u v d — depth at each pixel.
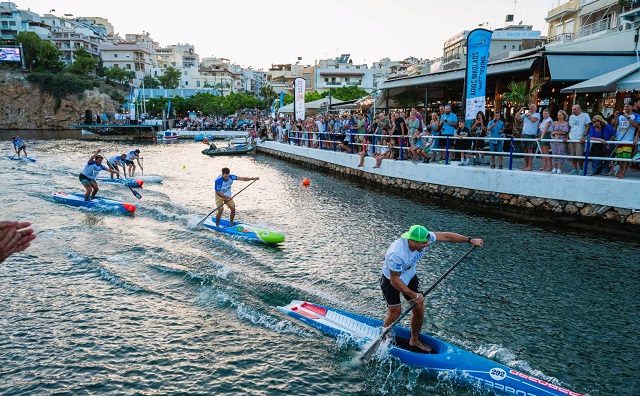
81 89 71.94
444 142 16.83
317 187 19.16
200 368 5.80
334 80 90.19
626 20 21.44
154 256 9.84
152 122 54.16
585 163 11.93
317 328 6.80
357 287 8.39
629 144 10.77
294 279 8.72
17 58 72.31
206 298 7.84
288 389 5.41
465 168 14.70
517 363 6.00
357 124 22.16
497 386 5.30
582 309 7.52
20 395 5.21
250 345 6.37
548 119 12.63
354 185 19.53
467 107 15.34
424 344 6.16
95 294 7.95
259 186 19.48
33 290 8.05
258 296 7.93
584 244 10.65
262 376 5.66
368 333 6.52
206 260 9.62
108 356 6.03
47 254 9.91
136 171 24.05
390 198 16.41
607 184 11.48
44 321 6.94
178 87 100.75
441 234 5.71
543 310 7.48
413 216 13.54
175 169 25.30
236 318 7.15
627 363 6.01
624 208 11.30
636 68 13.51
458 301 7.82
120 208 13.89
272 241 10.88
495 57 29.89
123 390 5.33
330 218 13.48
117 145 42.19
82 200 14.84
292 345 6.38
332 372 5.77
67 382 5.46
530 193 13.06
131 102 53.88
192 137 52.56
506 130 16.53
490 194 14.16
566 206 12.37
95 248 10.36
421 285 8.47
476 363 5.59
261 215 13.87
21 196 16.12
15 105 68.56
